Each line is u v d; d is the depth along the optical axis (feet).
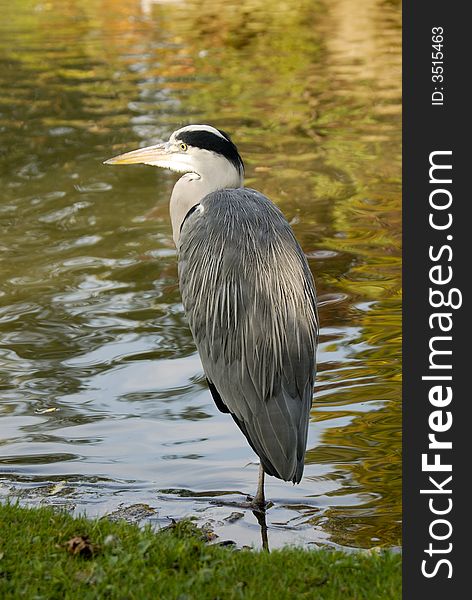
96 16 135.13
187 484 34.50
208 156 36.01
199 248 33.45
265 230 32.76
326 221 62.64
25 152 76.79
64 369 44.19
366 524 31.42
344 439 37.14
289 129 82.28
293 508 32.60
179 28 126.62
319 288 52.47
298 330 31.68
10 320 49.19
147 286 53.52
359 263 56.03
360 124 83.56
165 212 64.90
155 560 25.40
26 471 35.35
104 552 25.67
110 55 110.52
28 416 39.83
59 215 64.23
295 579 24.58
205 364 33.37
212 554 26.03
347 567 25.16
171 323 49.08
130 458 36.42
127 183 70.59
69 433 38.37
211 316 32.76
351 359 43.96
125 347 46.44
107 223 62.95
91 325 48.78
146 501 33.12
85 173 72.23
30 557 25.26
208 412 40.40
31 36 121.90
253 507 32.63
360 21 128.67
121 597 23.38
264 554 26.11
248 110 87.92
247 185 69.05
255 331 31.63
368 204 65.62
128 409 40.52
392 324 47.67
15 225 62.39
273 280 31.89
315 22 128.98
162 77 100.27
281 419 30.91
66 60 108.37
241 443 37.78
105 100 91.15
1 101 91.45
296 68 104.27
